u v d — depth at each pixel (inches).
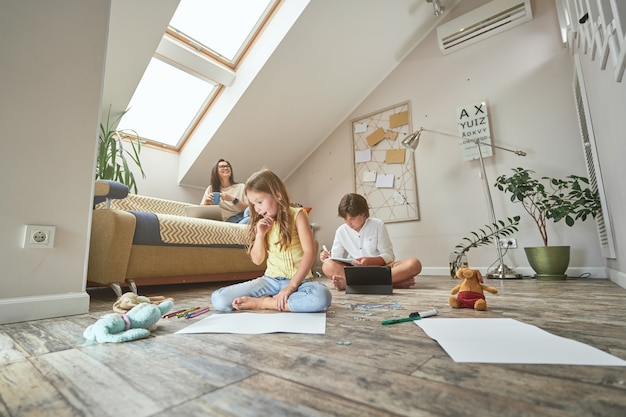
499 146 97.3
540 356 20.3
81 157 44.6
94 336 27.4
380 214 119.0
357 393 15.9
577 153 85.4
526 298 46.3
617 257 62.0
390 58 120.6
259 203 44.6
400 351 22.6
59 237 41.6
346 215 70.5
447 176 105.8
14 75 38.7
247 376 18.6
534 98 93.1
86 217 44.6
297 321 33.2
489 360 19.9
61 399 16.2
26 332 31.4
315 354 22.4
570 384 16.2
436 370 18.7
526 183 82.7
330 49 105.4
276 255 47.1
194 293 66.9
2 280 36.6
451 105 108.0
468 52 106.9
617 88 41.4
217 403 15.3
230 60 104.5
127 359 22.2
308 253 43.2
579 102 79.0
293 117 122.0
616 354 20.6
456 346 22.8
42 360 22.3
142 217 61.8
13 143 38.2
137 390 17.1
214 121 108.9
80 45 45.1
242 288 43.6
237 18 97.0
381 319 34.2
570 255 83.1
